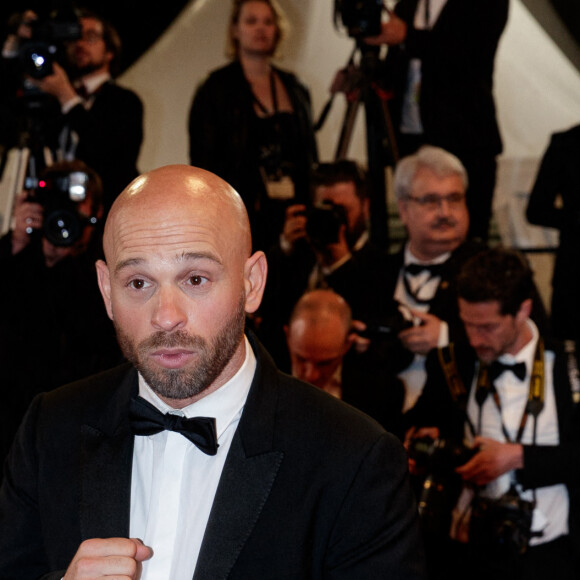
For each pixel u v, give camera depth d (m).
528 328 4.16
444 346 4.36
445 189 4.95
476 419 4.18
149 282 1.94
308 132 6.20
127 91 6.14
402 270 5.07
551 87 7.53
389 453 2.19
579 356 4.10
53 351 4.74
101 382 2.37
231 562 2.02
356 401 4.57
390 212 6.90
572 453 3.90
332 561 2.14
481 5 5.72
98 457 2.19
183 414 2.17
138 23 7.64
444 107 5.83
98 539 1.93
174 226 1.91
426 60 5.77
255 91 6.15
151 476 2.19
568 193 5.65
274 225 5.76
